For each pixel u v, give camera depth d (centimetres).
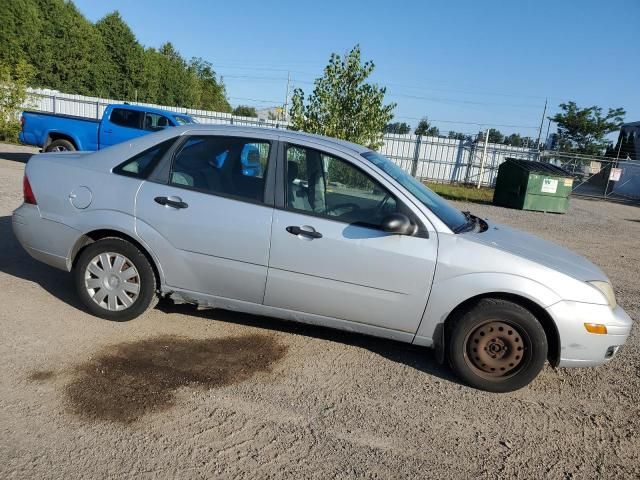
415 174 2572
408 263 369
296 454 287
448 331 382
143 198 405
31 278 507
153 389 338
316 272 381
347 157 392
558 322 359
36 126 1300
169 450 281
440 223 378
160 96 4616
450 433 322
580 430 340
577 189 2728
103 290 420
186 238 397
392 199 380
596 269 404
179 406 322
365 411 337
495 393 377
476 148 2516
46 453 269
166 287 414
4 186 959
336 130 1528
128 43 4025
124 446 281
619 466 304
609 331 360
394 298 376
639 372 434
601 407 372
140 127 1277
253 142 404
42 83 3553
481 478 284
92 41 3797
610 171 2480
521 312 362
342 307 386
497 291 362
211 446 287
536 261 370
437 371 402
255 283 395
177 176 408
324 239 376
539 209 1686
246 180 397
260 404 333
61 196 421
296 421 318
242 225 387
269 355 401
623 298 664
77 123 1287
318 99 1534
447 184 2500
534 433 331
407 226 362
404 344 444
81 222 415
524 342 367
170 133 420
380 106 1541
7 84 1950
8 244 605
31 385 329
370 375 385
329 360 402
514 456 305
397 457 294
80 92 3809
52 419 297
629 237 1259
